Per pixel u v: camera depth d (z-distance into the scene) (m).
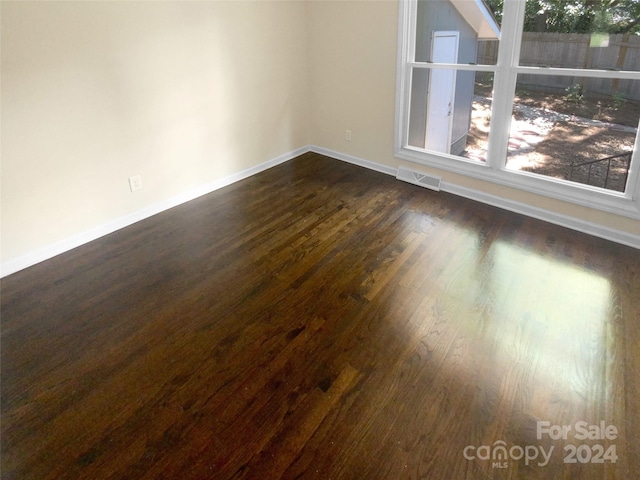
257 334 2.01
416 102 3.53
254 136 3.89
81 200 2.79
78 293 2.35
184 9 2.97
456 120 3.28
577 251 2.58
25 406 1.66
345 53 3.76
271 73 3.81
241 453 1.46
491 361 1.80
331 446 1.47
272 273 2.49
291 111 4.17
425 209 3.19
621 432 1.49
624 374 1.72
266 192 3.62
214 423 1.57
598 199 2.66
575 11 2.46
